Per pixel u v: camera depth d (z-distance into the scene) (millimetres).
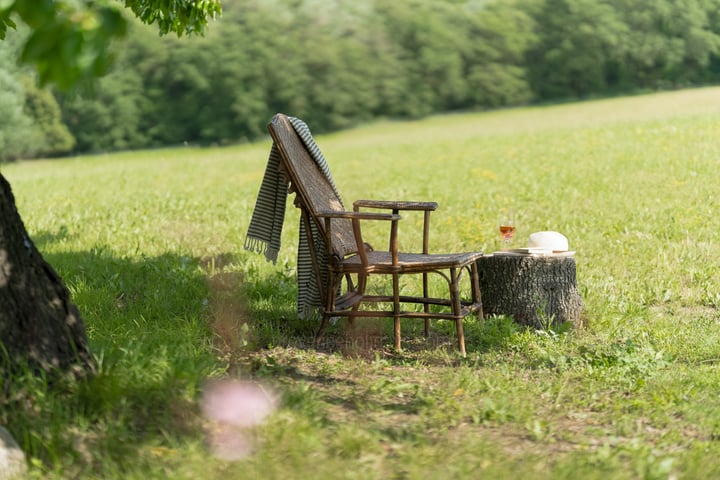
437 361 9781
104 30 3887
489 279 11469
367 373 9188
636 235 18469
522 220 21250
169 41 94125
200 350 9234
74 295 12117
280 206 10859
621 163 31719
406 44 108562
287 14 103062
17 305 6906
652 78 112812
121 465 6137
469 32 111312
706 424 7469
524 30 111625
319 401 7766
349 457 6465
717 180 26172
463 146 47344
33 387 6652
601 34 110938
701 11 111812
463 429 7324
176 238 18906
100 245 17609
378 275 14594
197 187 32812
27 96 85062
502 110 106562
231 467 6125
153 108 93938
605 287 13539
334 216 9984
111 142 91125
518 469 6242
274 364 9141
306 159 10867
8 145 81938
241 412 7172
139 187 33594
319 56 101938
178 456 6297
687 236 18125
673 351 10156
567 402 8156
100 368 7391
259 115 97312
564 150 38062
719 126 41438
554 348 10258
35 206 26281
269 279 13664
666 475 6223
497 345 10477
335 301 10625
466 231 19562
